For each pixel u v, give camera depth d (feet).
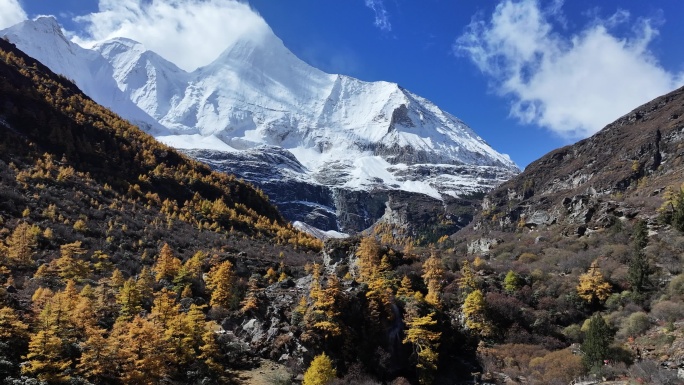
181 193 579.07
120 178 519.60
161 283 245.45
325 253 285.02
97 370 138.10
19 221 314.35
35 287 213.46
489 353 201.98
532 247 331.98
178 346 161.79
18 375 130.11
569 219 365.20
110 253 312.71
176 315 174.19
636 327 183.52
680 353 150.10
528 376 179.22
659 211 288.51
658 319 185.57
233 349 174.29
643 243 253.44
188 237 407.85
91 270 257.96
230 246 405.59
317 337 177.78
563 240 318.86
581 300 230.48
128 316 176.86
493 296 233.14
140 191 508.12
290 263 367.04
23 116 516.32
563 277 257.14
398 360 191.93
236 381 158.40
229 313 202.90
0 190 351.25
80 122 582.76
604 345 166.30
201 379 155.63
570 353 186.80
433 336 192.34
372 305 198.39
